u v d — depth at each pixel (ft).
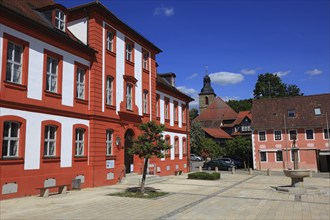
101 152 70.44
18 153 51.49
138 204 47.06
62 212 39.88
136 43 88.69
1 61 49.06
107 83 75.61
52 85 60.49
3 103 48.91
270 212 42.22
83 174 66.13
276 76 264.11
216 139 226.99
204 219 37.17
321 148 150.00
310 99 165.99
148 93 94.63
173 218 37.47
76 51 66.13
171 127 116.67
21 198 50.06
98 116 70.18
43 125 56.59
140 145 57.52
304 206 47.42
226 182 85.25
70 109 63.67
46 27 56.95
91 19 71.67
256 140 161.89
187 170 128.88
